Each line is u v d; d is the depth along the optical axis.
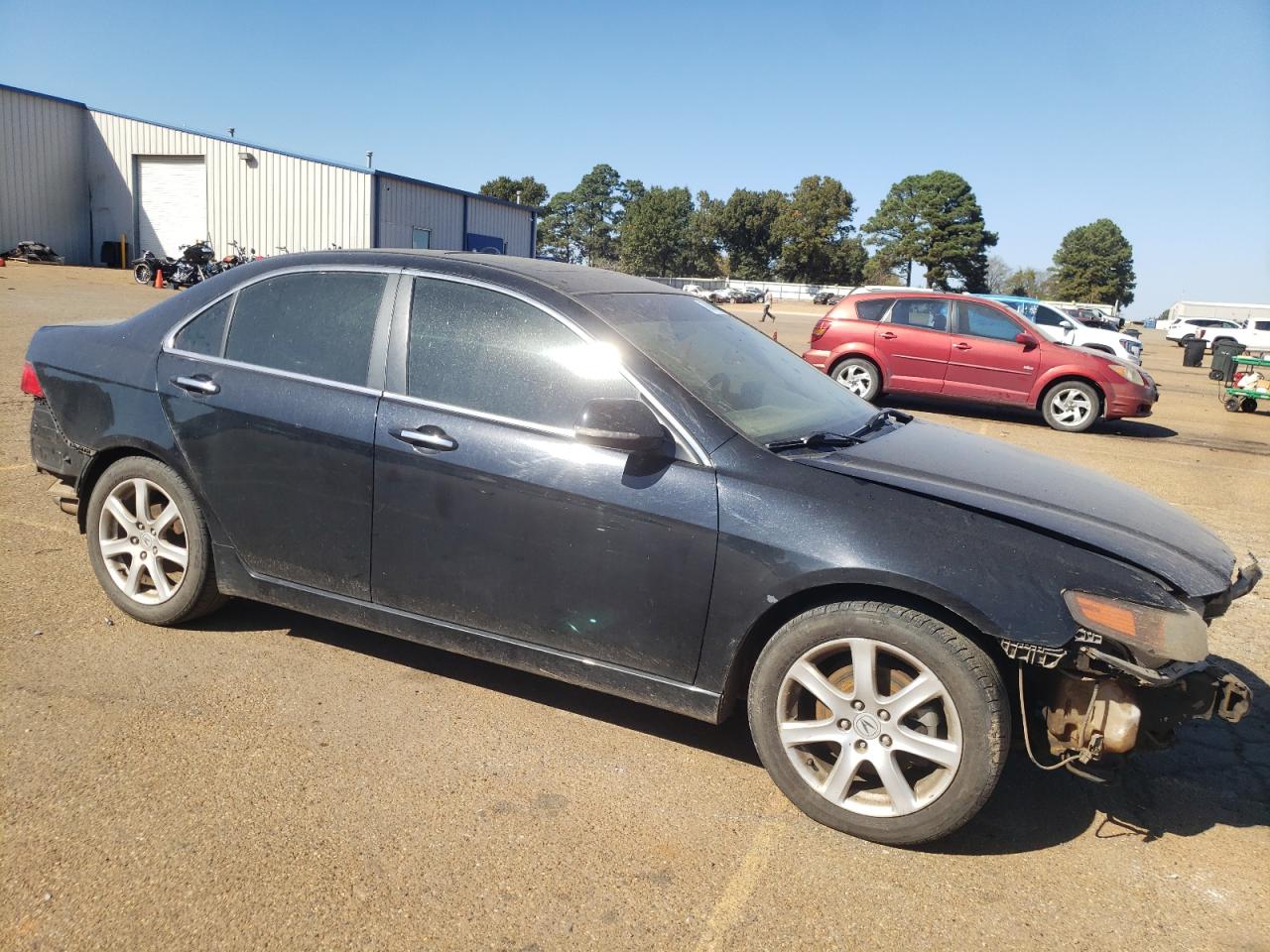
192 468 3.79
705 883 2.65
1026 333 12.52
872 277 104.75
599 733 3.46
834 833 2.92
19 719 3.26
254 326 3.79
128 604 4.06
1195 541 3.04
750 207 104.81
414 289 3.55
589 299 3.41
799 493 2.91
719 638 2.98
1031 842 2.94
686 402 3.12
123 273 35.03
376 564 3.49
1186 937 2.52
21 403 8.70
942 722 2.78
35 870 2.52
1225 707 2.68
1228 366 15.95
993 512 2.83
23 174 36.78
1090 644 2.62
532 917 2.46
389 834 2.77
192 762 3.08
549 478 3.14
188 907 2.41
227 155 36.72
